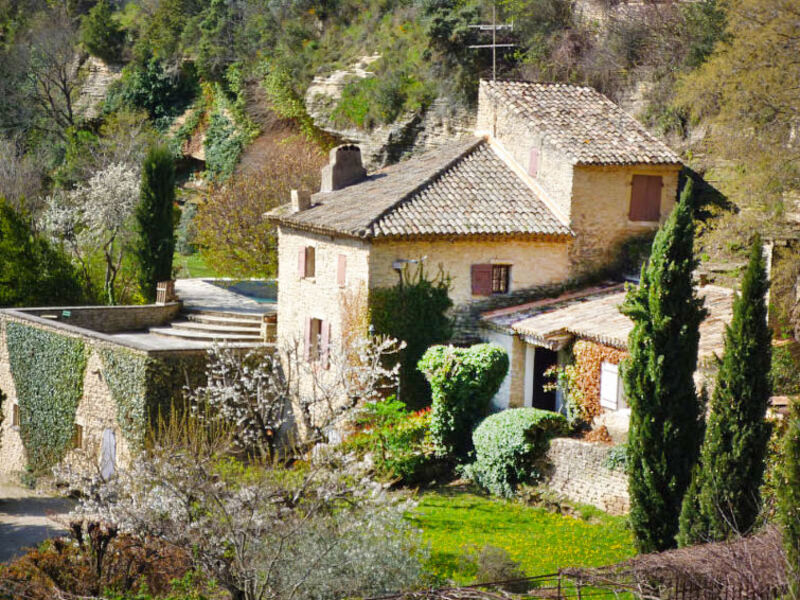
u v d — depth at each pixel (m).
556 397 23.42
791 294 20.84
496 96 27.69
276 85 50.56
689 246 16.11
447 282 24.39
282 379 26.89
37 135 60.69
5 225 34.97
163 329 31.88
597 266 25.48
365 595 13.74
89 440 27.00
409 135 43.00
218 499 14.20
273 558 13.52
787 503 10.95
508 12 41.09
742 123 24.41
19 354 30.20
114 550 15.89
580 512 19.22
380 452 21.45
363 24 48.91
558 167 25.25
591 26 37.22
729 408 14.48
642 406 16.08
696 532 14.65
